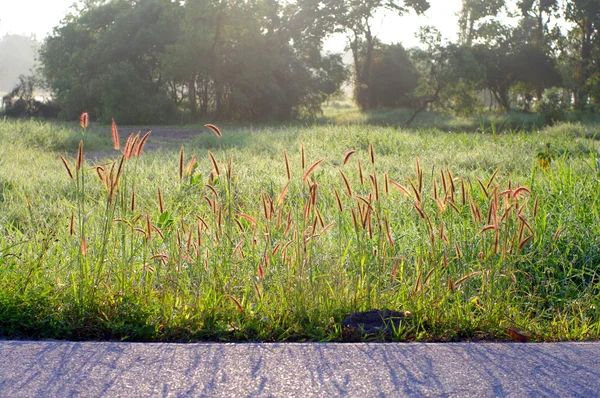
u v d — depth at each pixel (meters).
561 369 2.83
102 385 2.60
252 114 39.06
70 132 17.92
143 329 3.47
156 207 6.82
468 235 5.07
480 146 13.54
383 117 39.28
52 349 3.00
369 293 3.84
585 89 45.22
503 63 47.00
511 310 3.89
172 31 37.78
